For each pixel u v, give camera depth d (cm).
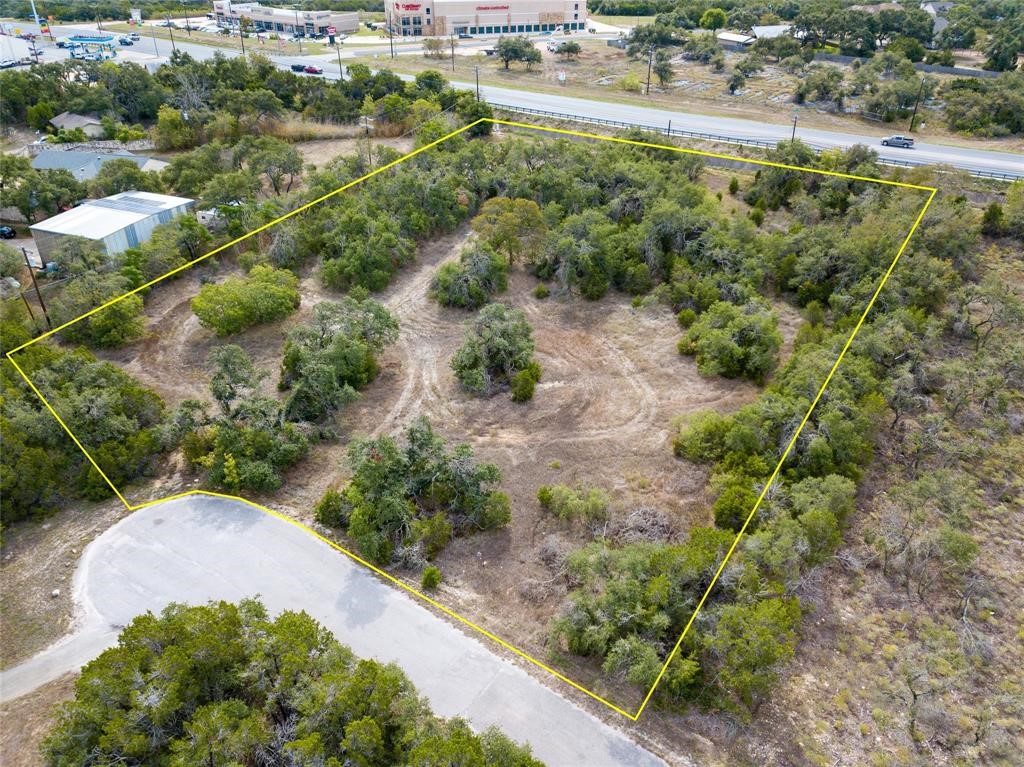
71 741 1783
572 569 2545
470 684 2172
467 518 2773
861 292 4016
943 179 5269
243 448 2942
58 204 5228
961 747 2064
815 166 5409
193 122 7012
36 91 7475
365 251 4425
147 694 1817
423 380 3675
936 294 4097
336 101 7500
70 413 2961
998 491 3027
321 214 4838
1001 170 5628
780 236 4544
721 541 2433
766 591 2316
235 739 1728
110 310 3853
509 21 12750
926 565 2659
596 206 5031
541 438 3272
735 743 2042
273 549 2666
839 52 9938
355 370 3531
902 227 4425
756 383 3622
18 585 2512
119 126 7144
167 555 2633
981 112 6775
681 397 3550
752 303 3956
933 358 3759
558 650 2300
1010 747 2069
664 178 5175
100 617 2391
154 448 3083
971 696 2219
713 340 3644
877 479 3061
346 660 2030
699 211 4700
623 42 11250
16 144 7000
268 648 1973
